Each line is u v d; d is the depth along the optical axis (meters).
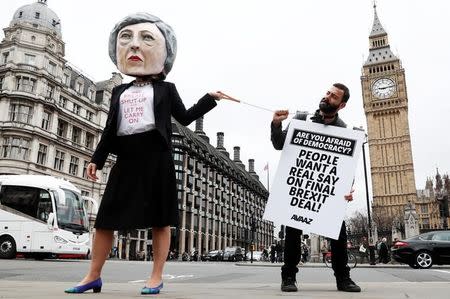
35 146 37.25
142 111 3.35
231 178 76.69
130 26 3.66
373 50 101.62
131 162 3.24
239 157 98.31
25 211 16.91
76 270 9.10
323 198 4.23
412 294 3.41
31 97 37.50
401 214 82.62
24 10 42.66
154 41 3.60
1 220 16.94
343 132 4.37
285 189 4.31
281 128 4.41
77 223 17.50
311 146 4.40
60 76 41.31
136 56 3.55
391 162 93.31
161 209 3.18
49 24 42.97
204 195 64.38
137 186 3.16
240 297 2.78
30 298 2.29
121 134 3.33
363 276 9.15
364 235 69.31
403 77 96.56
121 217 3.11
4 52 38.94
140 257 45.78
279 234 22.11
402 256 14.69
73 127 43.69
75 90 43.84
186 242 57.69
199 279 7.77
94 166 3.33
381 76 98.25
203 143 72.69
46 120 39.38
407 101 98.12
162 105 3.40
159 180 3.22
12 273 7.47
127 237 49.09
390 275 9.54
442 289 4.16
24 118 37.38
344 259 4.11
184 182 58.53
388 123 95.75
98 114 47.25
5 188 17.30
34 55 39.03
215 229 67.75
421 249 14.49
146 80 3.60
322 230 4.13
